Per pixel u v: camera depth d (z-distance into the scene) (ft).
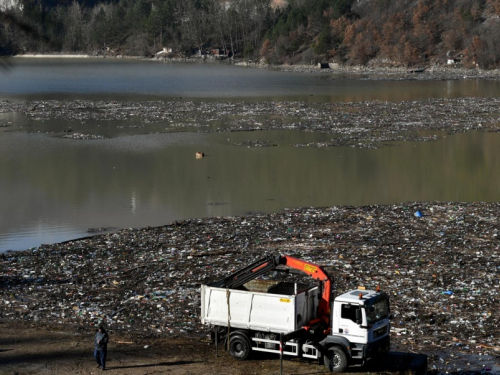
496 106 342.23
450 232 126.41
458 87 479.00
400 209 147.13
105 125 289.12
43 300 91.91
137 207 155.02
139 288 96.84
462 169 196.54
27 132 269.44
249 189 172.35
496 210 145.18
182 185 177.47
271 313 66.49
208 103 371.15
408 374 63.00
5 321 83.30
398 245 117.60
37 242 128.26
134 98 403.34
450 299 88.94
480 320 81.10
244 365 66.95
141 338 77.05
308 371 64.75
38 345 73.72
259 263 71.67
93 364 67.41
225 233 128.47
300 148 230.48
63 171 195.83
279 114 321.93
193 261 110.22
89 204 158.20
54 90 460.14
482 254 111.04
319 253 112.88
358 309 63.05
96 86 497.05
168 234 128.67
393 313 83.61
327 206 153.17
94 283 99.40
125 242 123.34
